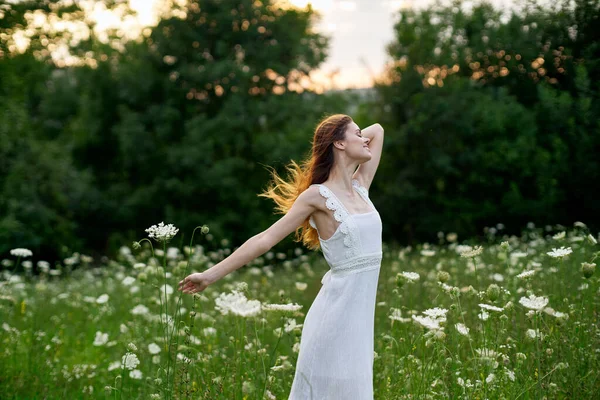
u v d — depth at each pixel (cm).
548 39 2156
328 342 344
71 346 663
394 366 421
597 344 413
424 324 361
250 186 2655
